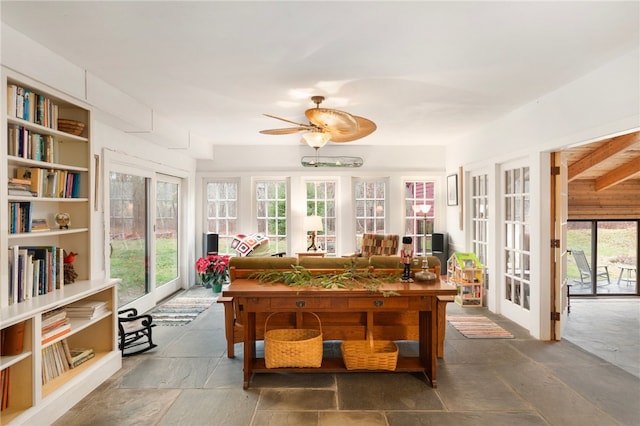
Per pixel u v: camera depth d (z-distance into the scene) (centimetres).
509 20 218
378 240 554
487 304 495
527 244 410
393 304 279
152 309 489
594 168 548
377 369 287
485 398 263
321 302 278
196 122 474
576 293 594
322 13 209
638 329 412
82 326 274
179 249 609
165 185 557
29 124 245
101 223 375
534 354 341
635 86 262
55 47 254
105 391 273
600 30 231
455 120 463
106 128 383
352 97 366
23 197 245
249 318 293
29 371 225
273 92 350
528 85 333
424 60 276
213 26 225
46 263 264
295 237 652
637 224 594
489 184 480
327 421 235
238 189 656
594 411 246
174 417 240
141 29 229
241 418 239
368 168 652
